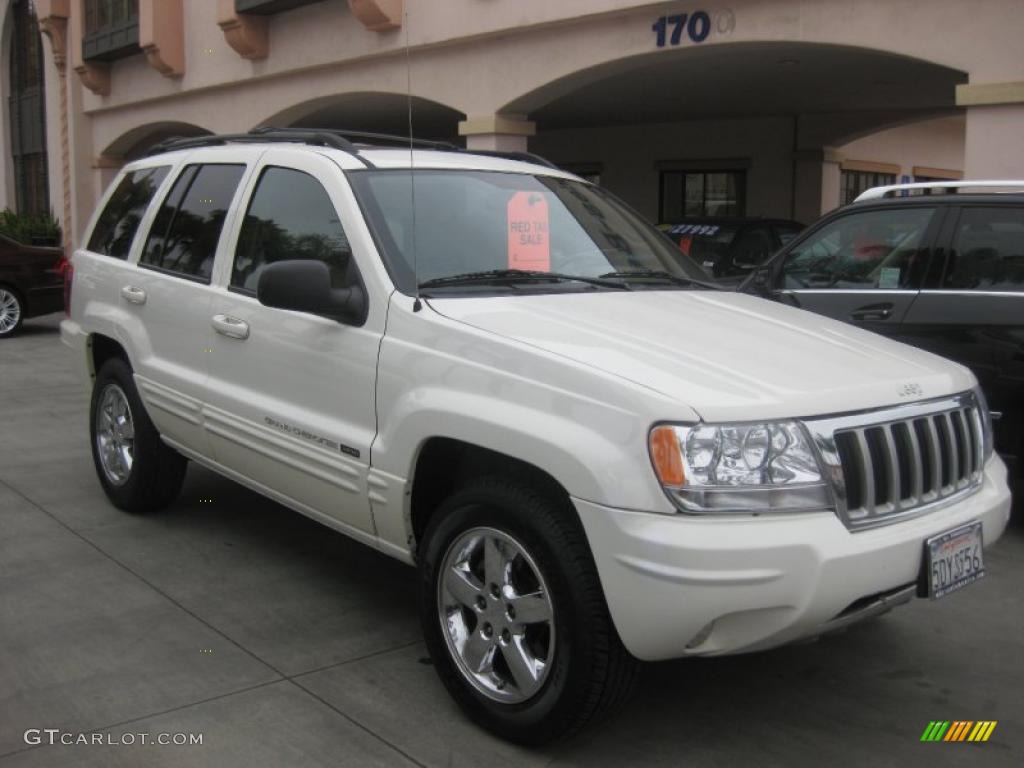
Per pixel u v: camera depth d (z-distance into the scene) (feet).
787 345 11.51
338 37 46.91
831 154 57.93
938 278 18.88
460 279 12.78
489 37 40.45
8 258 44.47
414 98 48.01
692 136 62.18
